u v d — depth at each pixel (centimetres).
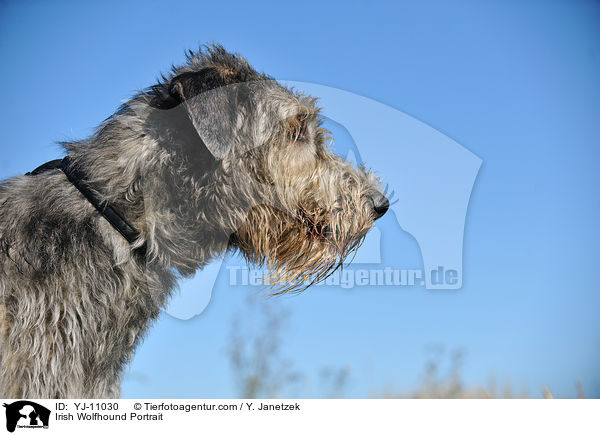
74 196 181
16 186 185
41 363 176
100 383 181
